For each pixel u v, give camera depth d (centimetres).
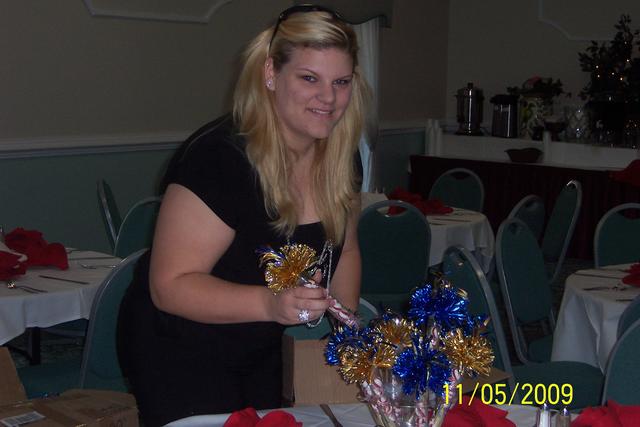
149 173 580
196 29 600
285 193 166
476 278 262
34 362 385
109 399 180
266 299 156
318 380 175
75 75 523
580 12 828
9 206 495
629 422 144
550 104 805
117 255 410
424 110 872
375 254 424
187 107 602
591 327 322
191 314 161
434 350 130
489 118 888
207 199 161
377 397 137
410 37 833
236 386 179
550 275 656
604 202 700
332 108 158
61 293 311
